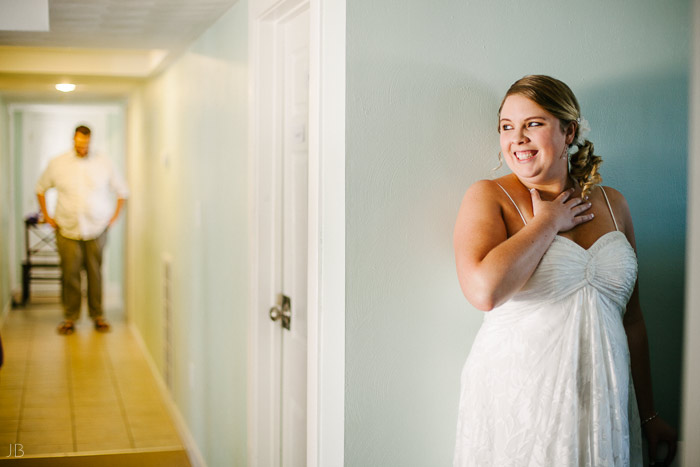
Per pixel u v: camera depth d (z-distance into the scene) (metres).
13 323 6.64
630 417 1.71
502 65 1.81
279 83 2.44
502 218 1.64
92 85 5.74
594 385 1.54
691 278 1.37
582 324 1.56
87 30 3.27
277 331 2.53
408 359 1.79
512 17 1.81
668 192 1.98
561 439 1.52
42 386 4.72
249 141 2.49
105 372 5.09
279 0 2.12
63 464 3.43
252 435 2.53
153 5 2.71
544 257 1.55
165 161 4.48
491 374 1.60
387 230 1.75
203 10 2.81
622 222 1.73
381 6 1.70
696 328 1.36
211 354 3.21
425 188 1.77
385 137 1.73
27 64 4.72
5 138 7.31
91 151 6.14
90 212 6.10
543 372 1.54
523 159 1.60
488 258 1.50
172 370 4.25
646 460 1.92
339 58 1.68
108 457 3.55
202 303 3.41
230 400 2.87
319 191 1.69
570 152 1.90
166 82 4.46
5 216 7.17
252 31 2.41
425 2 1.73
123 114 7.37
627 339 1.75
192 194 3.64
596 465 1.54
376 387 1.77
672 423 2.03
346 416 1.75
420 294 1.79
